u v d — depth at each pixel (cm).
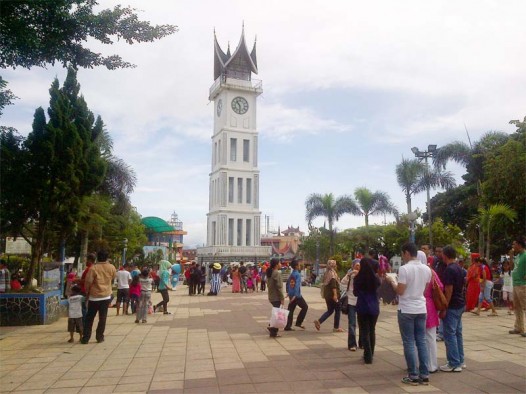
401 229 4209
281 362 809
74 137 1577
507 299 1403
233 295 2641
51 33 917
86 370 785
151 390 654
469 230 3625
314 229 5997
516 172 2302
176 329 1246
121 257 4294
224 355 880
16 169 1499
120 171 2858
